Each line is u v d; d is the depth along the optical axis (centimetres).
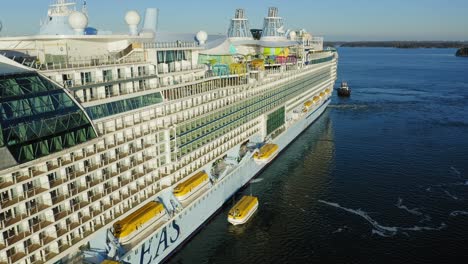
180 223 7300
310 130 16175
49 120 4831
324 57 18525
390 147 13638
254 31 17388
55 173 5141
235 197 9712
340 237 7969
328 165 11962
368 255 7375
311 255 7388
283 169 11669
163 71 7125
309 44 17488
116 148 5988
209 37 11350
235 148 9881
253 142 11144
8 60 4941
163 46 7312
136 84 6481
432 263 7119
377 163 12069
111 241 5975
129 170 6256
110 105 5969
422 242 7769
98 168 5619
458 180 10694
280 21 15950
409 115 18750
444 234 8038
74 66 5612
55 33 6988
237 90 9744
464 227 8294
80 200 5562
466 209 9056
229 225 8419
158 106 6844
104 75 5969
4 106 4422
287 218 8725
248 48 15000
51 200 5016
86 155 5450
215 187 8475
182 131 7456
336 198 9675
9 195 4603
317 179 10875
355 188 10244
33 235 4803
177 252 7456
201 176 7981
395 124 17000
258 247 7631
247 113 10419
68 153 5069
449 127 16350
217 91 8762
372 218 8694
